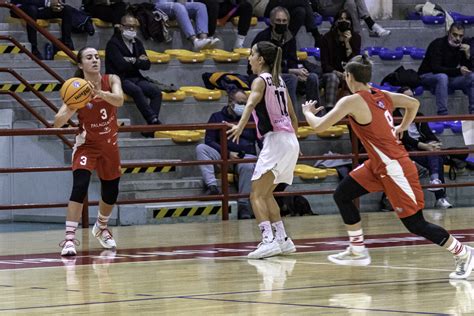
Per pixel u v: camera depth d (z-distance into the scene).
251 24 22.45
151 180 18.53
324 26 23.34
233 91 18.23
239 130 11.05
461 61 22.36
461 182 20.42
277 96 11.27
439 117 17.86
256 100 11.12
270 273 9.67
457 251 8.90
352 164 18.06
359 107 8.98
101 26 20.92
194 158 19.44
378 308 7.23
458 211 18.09
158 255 11.73
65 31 20.06
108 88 11.99
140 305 7.62
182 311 7.24
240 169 18.22
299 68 20.67
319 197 19.50
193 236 14.33
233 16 22.06
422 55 23.39
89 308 7.49
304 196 19.39
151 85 19.52
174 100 20.23
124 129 15.95
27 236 14.77
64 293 8.45
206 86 20.92
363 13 23.53
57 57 20.23
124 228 15.97
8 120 18.61
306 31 22.59
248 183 18.17
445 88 21.89
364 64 9.09
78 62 11.99
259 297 7.96
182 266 10.48
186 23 21.17
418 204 8.98
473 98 22.06
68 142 17.48
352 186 9.65
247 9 21.75
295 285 8.70
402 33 24.11
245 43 22.42
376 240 12.98
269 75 11.26
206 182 18.27
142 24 20.97
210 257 11.41
